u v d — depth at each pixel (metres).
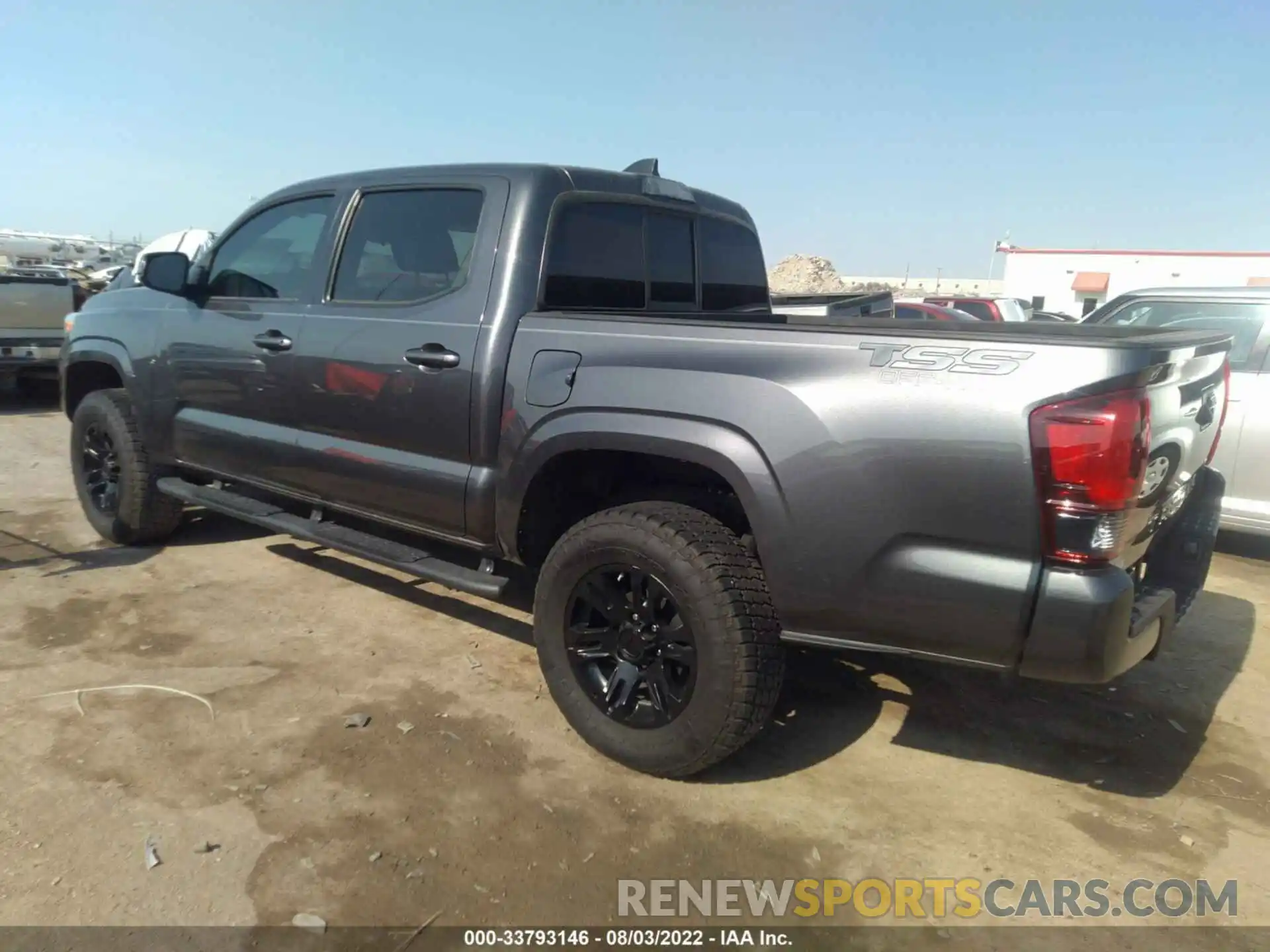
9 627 3.98
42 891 2.35
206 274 4.60
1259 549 6.18
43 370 10.59
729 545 2.81
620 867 2.56
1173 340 2.76
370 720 3.29
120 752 3.01
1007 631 2.43
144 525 5.04
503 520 3.32
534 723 3.32
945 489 2.44
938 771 3.15
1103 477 2.29
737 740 2.80
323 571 4.85
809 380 2.63
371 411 3.68
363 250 3.84
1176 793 3.06
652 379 2.89
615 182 3.73
